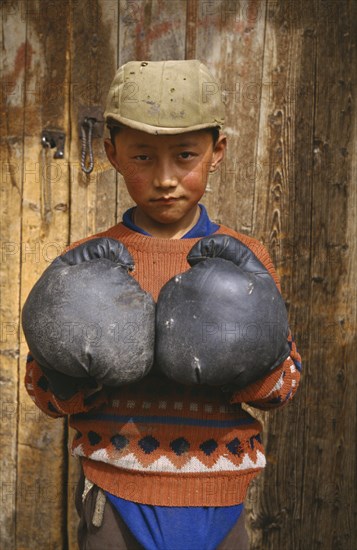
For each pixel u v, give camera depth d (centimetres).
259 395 140
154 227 157
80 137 230
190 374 128
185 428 144
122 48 227
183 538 142
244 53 228
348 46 228
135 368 129
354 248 233
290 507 240
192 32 226
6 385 238
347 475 239
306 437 238
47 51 228
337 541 241
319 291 233
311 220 231
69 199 232
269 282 134
